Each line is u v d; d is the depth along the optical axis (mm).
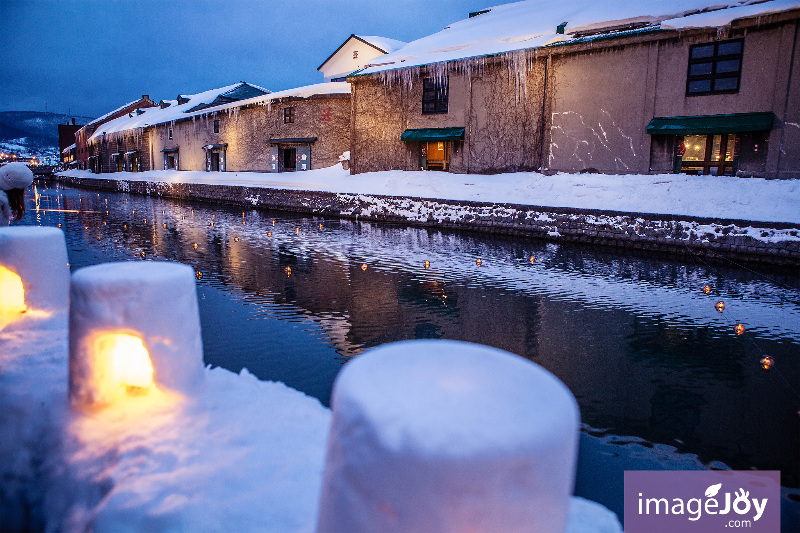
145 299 2561
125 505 1919
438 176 21578
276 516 1895
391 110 23859
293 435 2492
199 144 38000
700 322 7234
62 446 2365
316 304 7953
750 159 15281
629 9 18828
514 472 1231
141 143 45906
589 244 14539
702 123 15555
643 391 5078
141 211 23969
